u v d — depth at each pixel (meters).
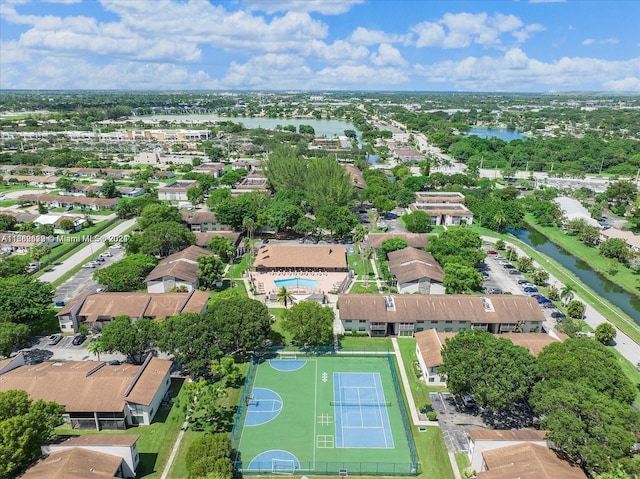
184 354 90.38
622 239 167.25
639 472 58.75
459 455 75.31
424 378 95.31
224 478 64.00
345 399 89.38
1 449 62.16
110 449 68.56
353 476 71.75
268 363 100.69
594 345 81.62
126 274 128.12
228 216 174.50
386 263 150.00
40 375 83.25
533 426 81.38
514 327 111.12
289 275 146.00
